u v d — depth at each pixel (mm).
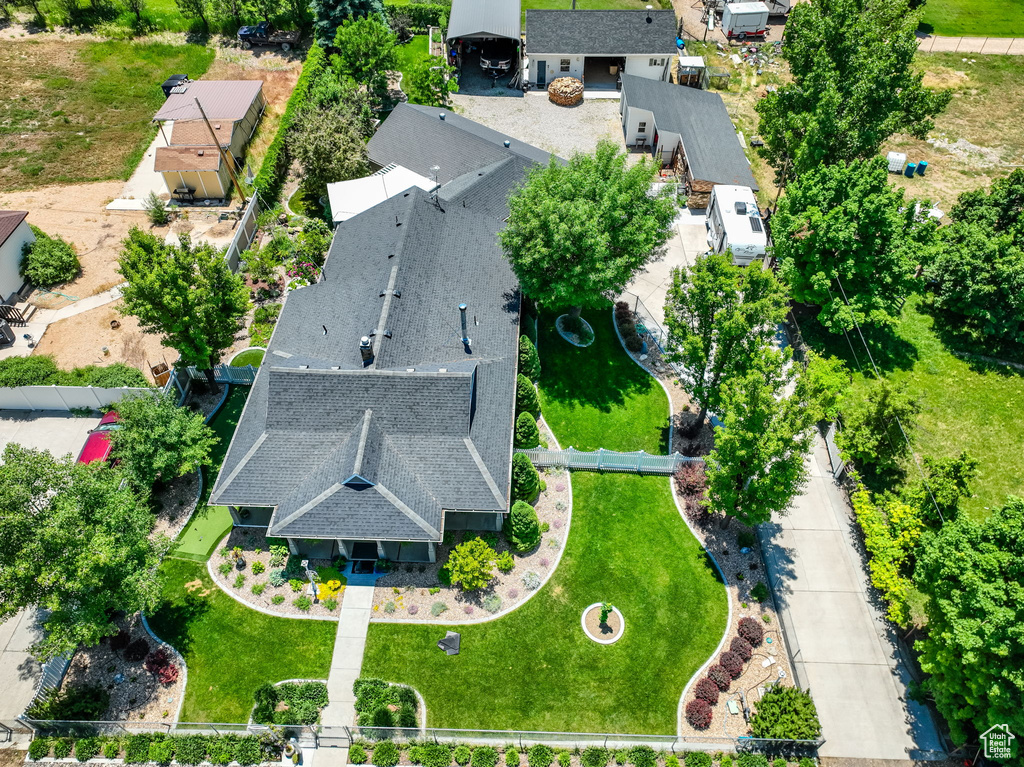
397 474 33844
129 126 64625
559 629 32938
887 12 54844
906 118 51094
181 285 36969
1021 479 39031
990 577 25656
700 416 40531
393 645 32344
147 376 43625
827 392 35000
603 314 48375
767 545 36062
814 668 31547
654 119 59750
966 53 76312
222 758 29000
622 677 31469
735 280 36875
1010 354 45750
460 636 32594
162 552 31641
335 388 35156
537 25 70000
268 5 75000
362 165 55562
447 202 47688
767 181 59938
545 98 70375
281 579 34375
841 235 40688
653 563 35406
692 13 84375
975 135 64812
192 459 35969
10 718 30406
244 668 31688
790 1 82562
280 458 34500
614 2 86938
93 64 72500
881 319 42438
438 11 78938
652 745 29391
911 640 32219
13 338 45188
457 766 29047
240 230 51469
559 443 40781
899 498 35062
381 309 38531
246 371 42812
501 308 42719
